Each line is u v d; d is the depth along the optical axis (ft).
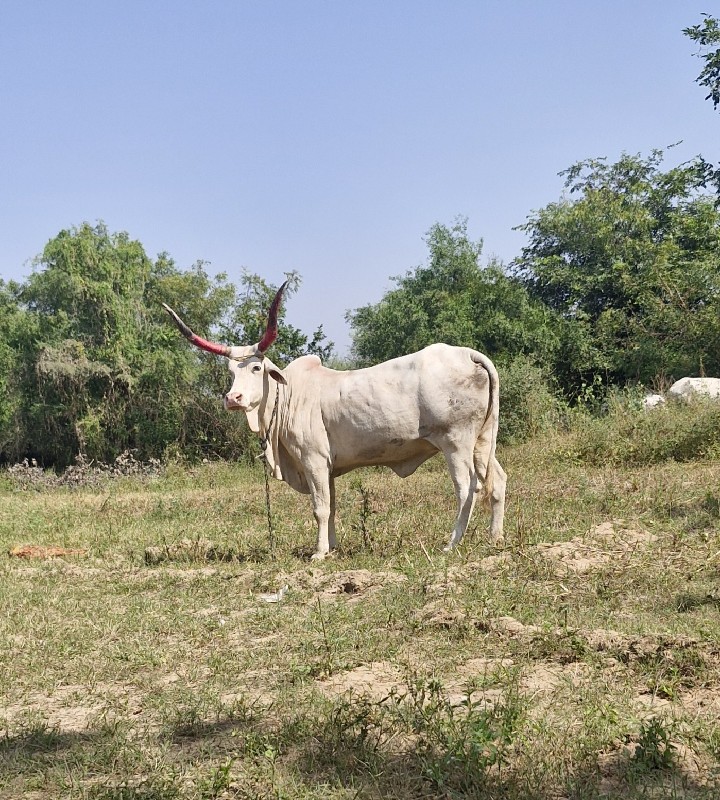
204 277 84.58
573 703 13.58
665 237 77.82
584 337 73.36
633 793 10.72
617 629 17.04
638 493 32.42
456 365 26.84
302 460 28.53
